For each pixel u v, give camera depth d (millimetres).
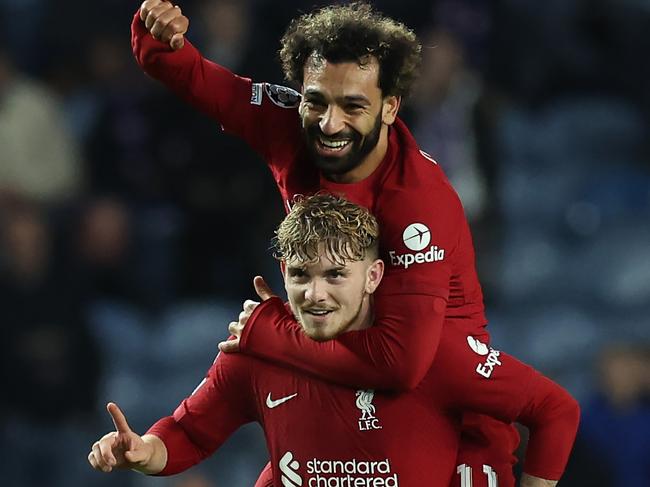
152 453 14414
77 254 32844
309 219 13570
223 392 14664
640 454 28297
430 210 13930
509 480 14875
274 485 14484
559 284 34344
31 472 30500
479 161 32250
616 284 34281
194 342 32562
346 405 14086
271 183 33000
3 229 31875
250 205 33031
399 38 13906
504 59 37812
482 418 14562
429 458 14188
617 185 36719
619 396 28641
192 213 33312
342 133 13680
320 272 13570
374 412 14078
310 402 14172
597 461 27594
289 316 14406
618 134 38031
